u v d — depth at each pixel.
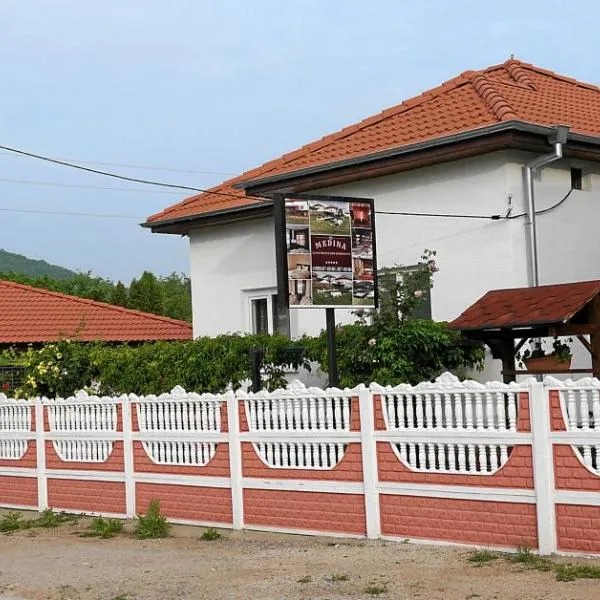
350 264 11.61
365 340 12.32
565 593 7.01
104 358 15.33
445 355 12.20
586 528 7.99
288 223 11.09
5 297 24.75
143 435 11.76
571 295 9.88
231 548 9.81
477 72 16.64
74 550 10.41
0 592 8.66
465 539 8.80
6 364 19.97
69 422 12.79
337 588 7.79
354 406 9.69
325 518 9.95
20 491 13.51
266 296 17.58
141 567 9.28
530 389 8.31
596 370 9.94
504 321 9.87
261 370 13.62
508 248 13.20
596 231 14.51
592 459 8.00
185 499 11.32
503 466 8.51
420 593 7.38
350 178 14.95
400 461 9.29
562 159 14.02
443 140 13.20
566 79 18.34
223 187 18.89
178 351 14.45
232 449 10.76
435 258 14.09
